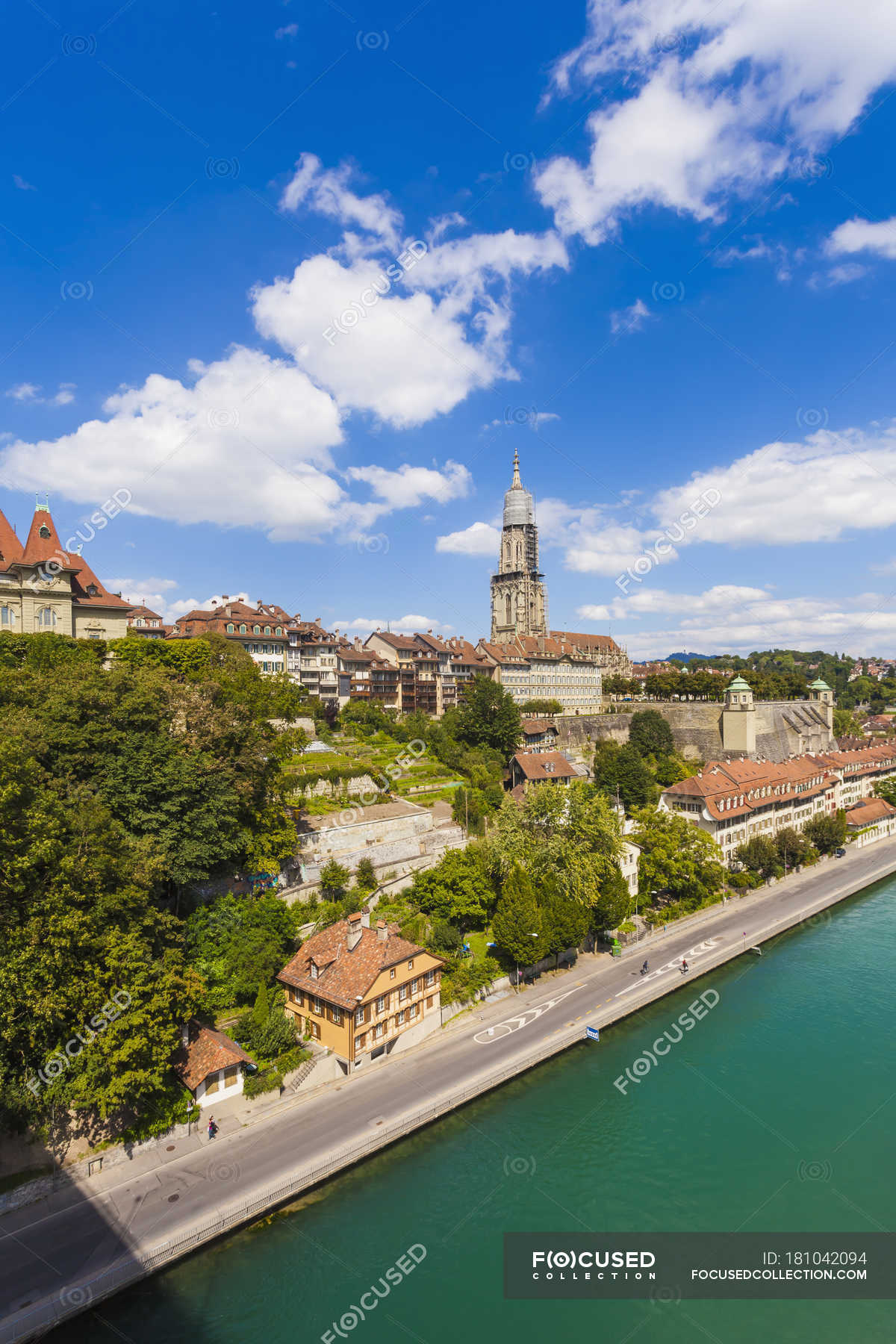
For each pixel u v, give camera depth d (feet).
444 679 569.64
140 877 173.06
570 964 263.70
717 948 281.54
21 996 141.38
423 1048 205.98
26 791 161.27
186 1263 136.77
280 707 318.65
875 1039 221.05
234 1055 174.19
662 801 393.91
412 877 287.48
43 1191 145.28
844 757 532.73
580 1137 174.60
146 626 438.40
